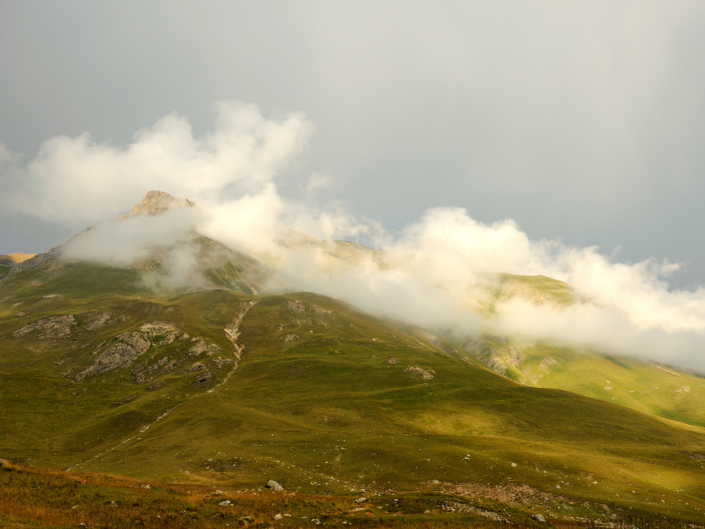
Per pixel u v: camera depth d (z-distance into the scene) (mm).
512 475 83000
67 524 32906
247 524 39094
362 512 48094
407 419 146625
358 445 106250
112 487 45906
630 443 135125
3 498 35562
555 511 65688
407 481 83250
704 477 90938
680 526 62000
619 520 63188
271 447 108188
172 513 39500
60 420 148875
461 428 141250
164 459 103062
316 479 84000
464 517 45844
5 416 144875
